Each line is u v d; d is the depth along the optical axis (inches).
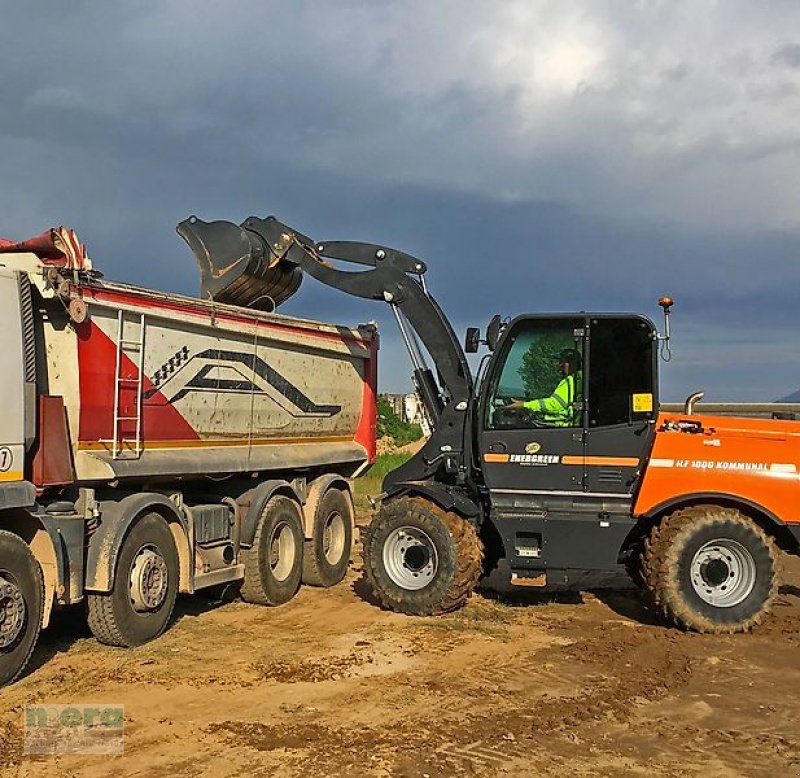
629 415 343.0
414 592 349.1
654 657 297.0
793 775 204.5
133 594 299.1
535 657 295.4
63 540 277.9
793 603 382.6
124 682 261.7
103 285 293.1
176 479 335.6
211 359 350.0
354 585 423.8
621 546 341.4
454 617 347.6
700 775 203.5
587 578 428.1
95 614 293.6
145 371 314.2
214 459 348.5
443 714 239.3
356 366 469.1
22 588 258.7
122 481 305.1
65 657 286.5
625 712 243.9
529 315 351.6
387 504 359.3
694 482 333.7
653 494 335.9
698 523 327.9
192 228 404.5
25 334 265.7
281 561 387.2
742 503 334.3
